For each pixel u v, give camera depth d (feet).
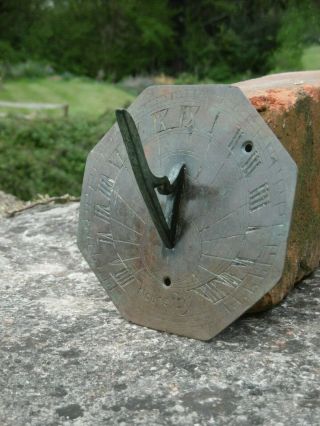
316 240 1.93
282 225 1.53
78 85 10.74
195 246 1.63
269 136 1.56
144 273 1.71
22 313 1.80
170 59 12.67
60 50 12.60
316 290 1.89
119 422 1.38
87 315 1.79
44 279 2.04
